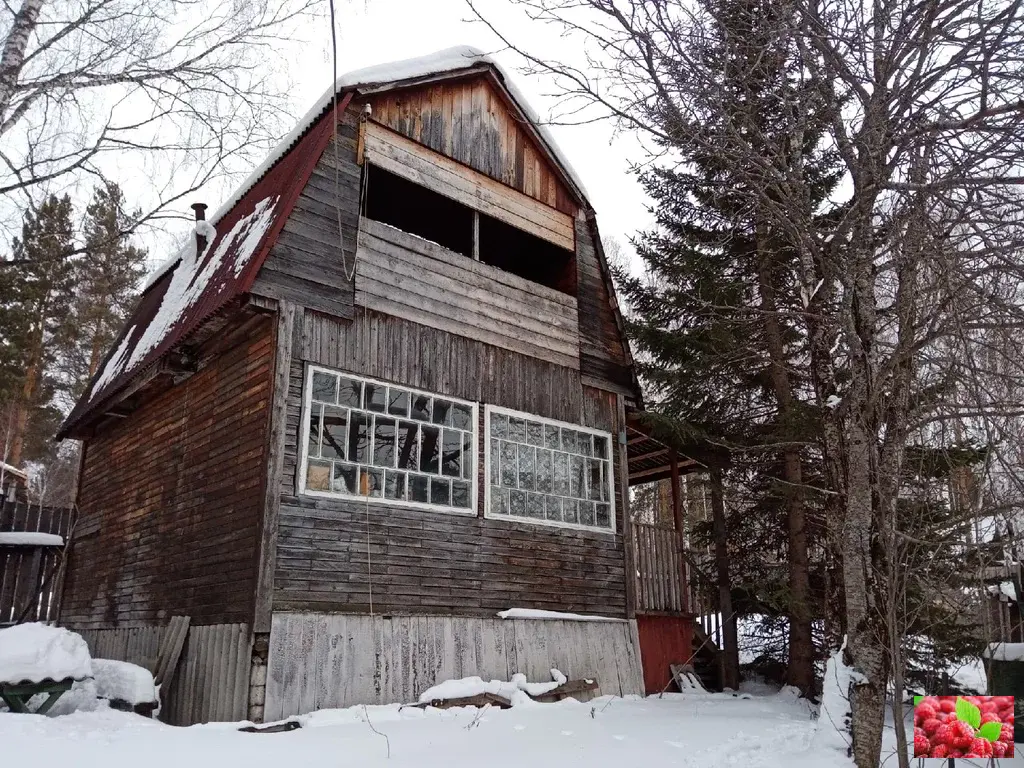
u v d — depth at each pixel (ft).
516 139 39.83
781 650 43.73
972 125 17.15
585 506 36.99
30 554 48.57
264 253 28.40
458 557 31.14
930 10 17.29
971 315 17.20
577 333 39.42
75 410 45.73
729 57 20.10
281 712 24.58
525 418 35.65
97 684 26.21
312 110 34.37
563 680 32.09
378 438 30.07
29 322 72.64
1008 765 18.63
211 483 30.17
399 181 37.11
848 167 19.40
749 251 38.55
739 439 42.16
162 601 31.65
